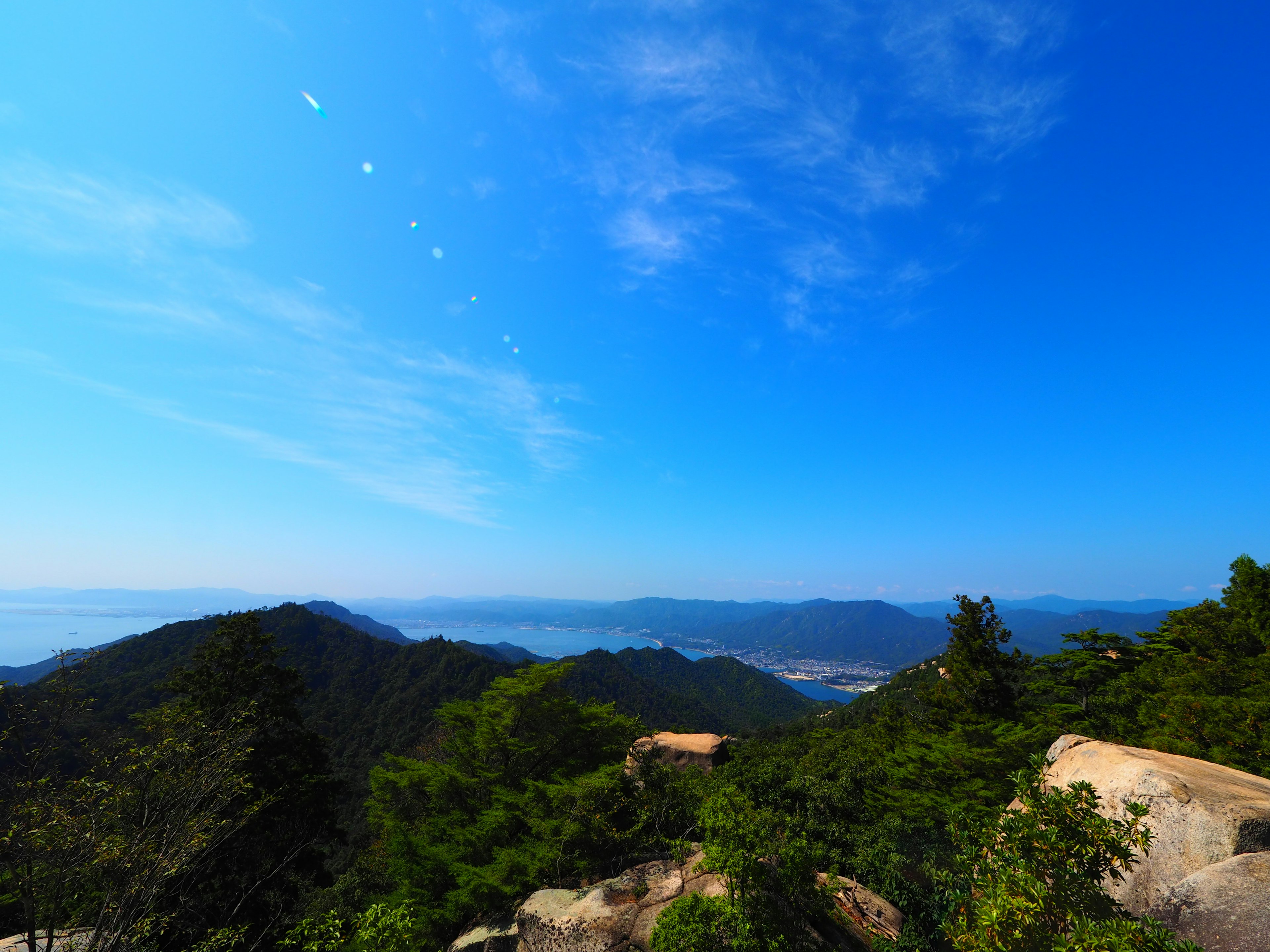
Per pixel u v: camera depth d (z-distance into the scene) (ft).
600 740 66.18
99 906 33.12
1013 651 77.51
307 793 60.49
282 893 56.85
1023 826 16.15
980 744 63.93
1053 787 16.65
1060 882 14.64
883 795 60.34
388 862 60.54
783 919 27.81
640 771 55.72
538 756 62.64
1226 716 45.29
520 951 37.78
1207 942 15.35
